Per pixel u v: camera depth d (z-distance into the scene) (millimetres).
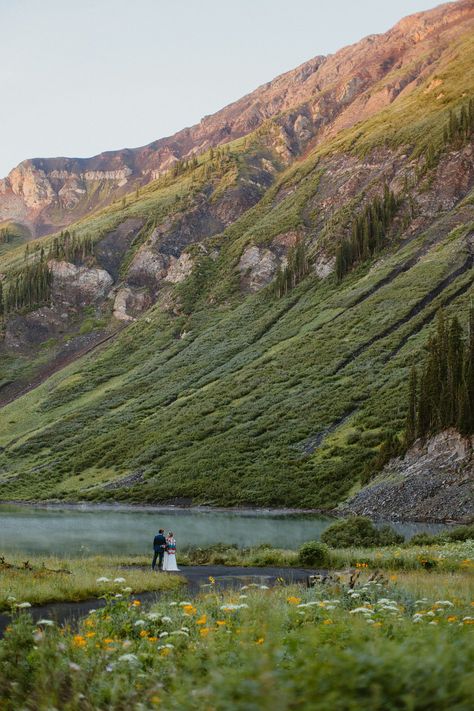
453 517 51844
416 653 5656
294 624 9633
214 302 178375
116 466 99312
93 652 8492
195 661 6961
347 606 12109
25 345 193875
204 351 145250
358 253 157375
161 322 176625
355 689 4961
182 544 42562
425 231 151500
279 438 87812
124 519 63438
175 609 12289
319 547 28859
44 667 7590
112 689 6699
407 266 137625
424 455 63781
